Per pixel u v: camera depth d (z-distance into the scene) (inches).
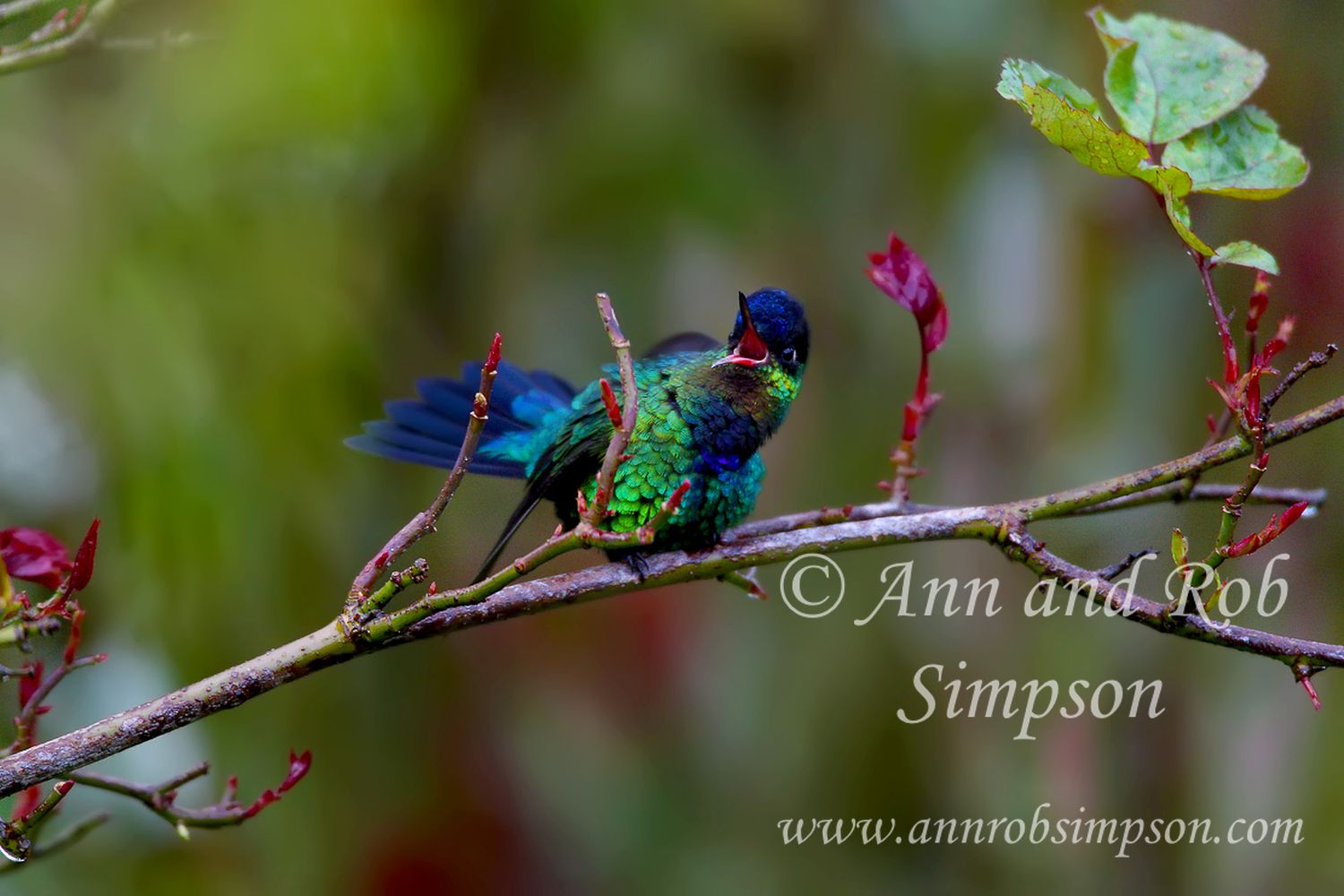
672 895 434.9
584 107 432.8
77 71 359.6
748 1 440.1
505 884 403.9
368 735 401.7
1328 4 481.4
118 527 352.8
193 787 360.2
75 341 348.5
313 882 376.5
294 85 345.4
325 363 376.5
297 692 389.4
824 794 468.1
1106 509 227.6
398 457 314.2
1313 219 465.4
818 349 481.7
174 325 357.1
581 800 431.8
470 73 409.4
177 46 217.0
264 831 371.6
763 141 452.8
